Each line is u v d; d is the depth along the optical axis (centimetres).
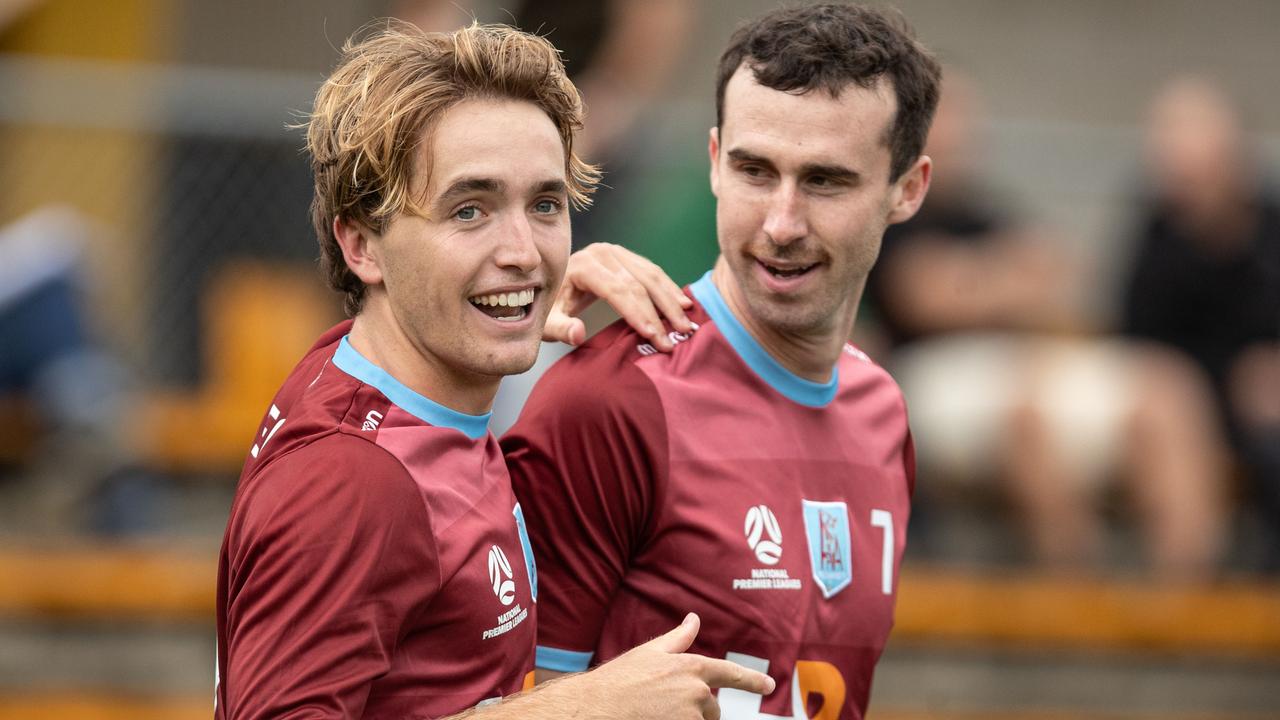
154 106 1862
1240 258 1906
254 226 1881
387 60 747
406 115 731
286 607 687
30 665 1742
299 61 2655
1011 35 3703
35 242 1820
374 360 771
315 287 1905
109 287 1858
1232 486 1919
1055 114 3509
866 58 857
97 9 2419
